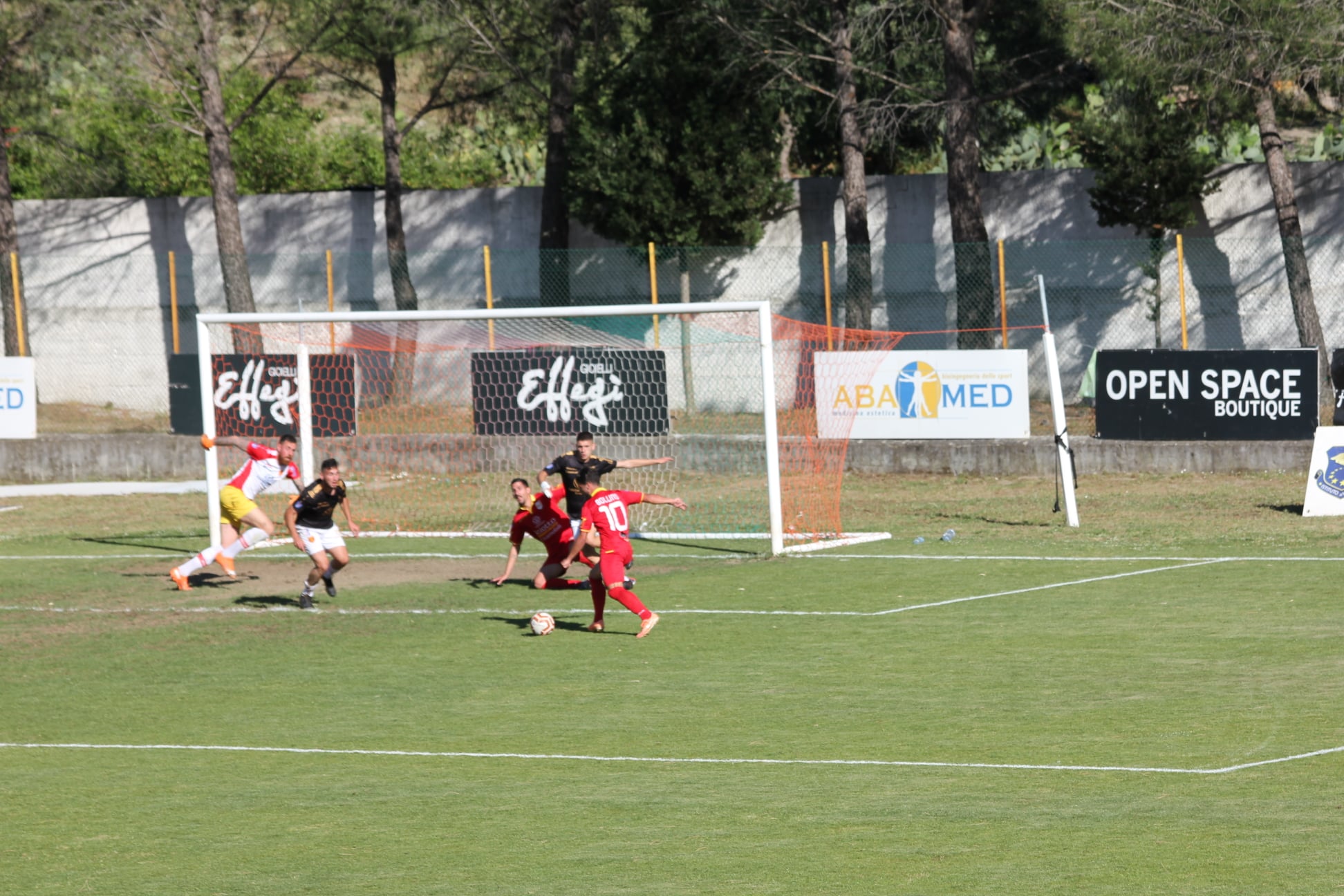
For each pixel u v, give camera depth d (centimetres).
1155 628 4684
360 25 10944
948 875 2458
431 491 9000
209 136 11144
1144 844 2592
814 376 8544
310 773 3303
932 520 7525
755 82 11488
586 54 12119
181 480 9769
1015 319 11069
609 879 2492
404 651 4719
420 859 2644
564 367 9162
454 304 11738
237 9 11269
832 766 3225
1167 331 10881
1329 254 10838
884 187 11731
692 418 10031
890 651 4491
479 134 16975
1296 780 2980
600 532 4875
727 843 2688
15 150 14838
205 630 5144
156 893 2497
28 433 10112
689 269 11319
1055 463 8338
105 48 10394
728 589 5756
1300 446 8481
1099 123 11106
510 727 3691
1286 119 14488
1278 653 4250
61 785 3241
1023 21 11531
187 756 3494
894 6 10650
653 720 3725
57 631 5166
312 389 9569
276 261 11894
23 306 11119
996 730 3500
